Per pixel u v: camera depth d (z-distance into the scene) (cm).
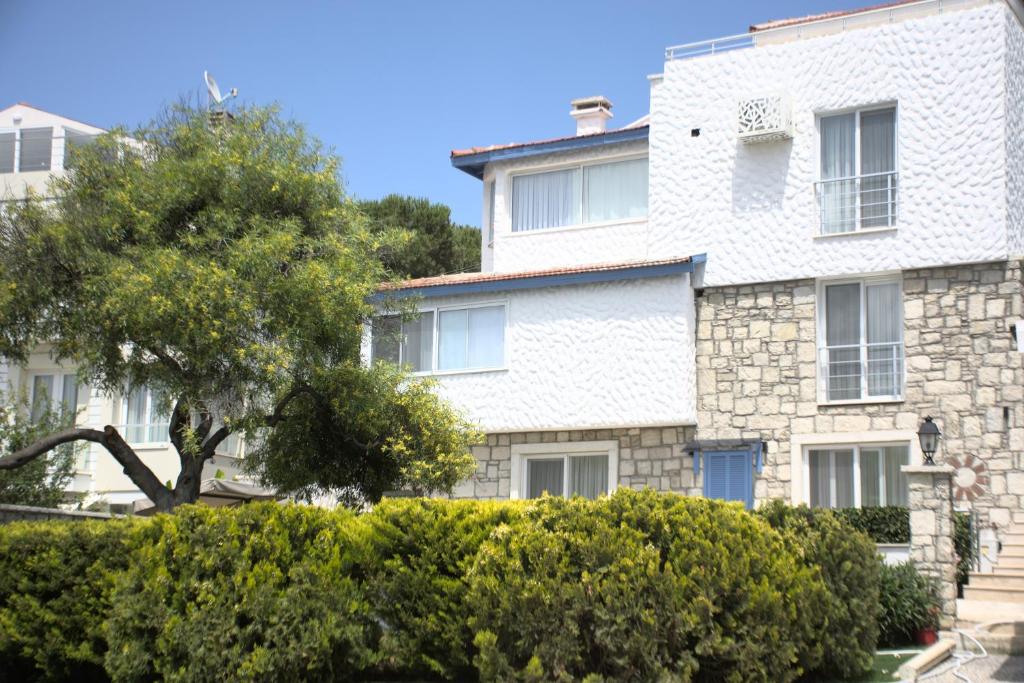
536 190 2881
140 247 1781
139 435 3198
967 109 2328
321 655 1353
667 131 2616
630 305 2525
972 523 2127
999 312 2261
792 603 1428
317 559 1411
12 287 1697
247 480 3141
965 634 1691
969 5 2458
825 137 2473
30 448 1786
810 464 2384
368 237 1964
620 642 1286
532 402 2575
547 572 1312
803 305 2427
